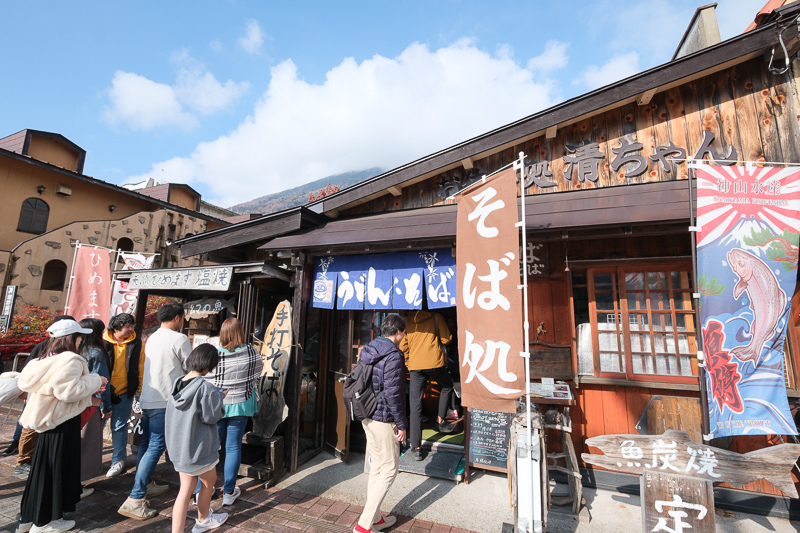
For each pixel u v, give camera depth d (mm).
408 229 4633
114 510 3762
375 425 3396
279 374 4770
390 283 4965
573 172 4844
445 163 5219
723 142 4312
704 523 2832
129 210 17719
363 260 5195
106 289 6582
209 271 5520
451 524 3564
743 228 2979
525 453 3086
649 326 4309
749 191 3010
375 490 3266
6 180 13742
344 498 4039
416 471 4664
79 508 3781
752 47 4066
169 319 4211
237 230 6145
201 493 3334
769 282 2918
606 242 4504
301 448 5383
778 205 2973
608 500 3998
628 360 4289
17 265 12594
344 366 5508
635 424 4199
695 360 4113
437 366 5074
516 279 3094
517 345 3041
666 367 4195
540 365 4523
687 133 4457
